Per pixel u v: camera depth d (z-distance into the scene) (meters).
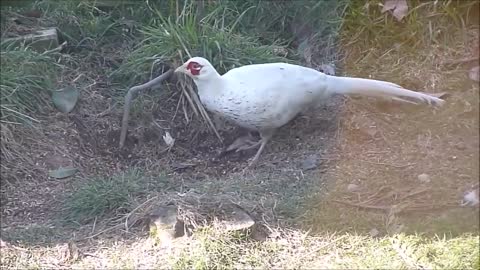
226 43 6.62
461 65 6.62
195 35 6.62
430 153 5.78
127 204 5.39
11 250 5.05
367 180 5.55
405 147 5.87
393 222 5.11
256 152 6.06
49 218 5.40
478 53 6.66
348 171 5.66
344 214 5.21
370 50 6.86
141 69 6.70
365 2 7.04
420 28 6.85
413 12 6.89
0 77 6.30
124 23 7.37
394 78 6.58
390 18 6.96
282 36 7.29
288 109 5.73
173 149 6.23
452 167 5.61
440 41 6.84
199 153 6.18
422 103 6.11
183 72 5.81
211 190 5.46
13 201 5.60
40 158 6.00
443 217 5.13
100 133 6.34
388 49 6.86
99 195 5.44
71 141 6.20
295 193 5.46
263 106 5.66
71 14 7.41
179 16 6.94
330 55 6.97
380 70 6.70
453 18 6.89
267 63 6.42
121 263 4.88
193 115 6.42
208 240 4.91
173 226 5.01
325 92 5.87
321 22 7.16
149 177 5.80
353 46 6.94
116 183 5.63
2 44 6.89
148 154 6.20
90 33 7.30
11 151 5.98
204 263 4.78
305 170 5.73
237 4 7.33
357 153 5.86
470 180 5.47
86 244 5.09
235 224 5.01
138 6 7.52
